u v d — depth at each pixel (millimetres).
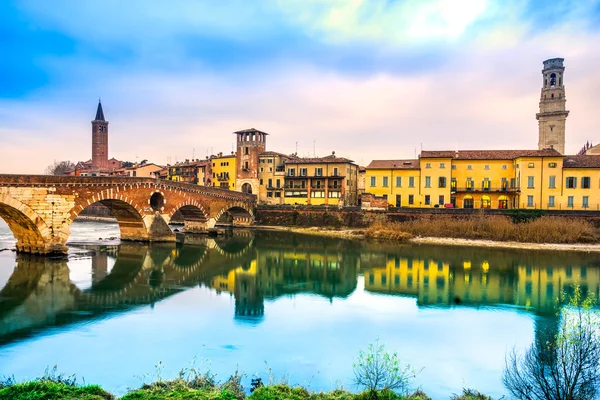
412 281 44188
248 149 109625
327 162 100062
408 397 16828
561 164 78750
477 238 72250
